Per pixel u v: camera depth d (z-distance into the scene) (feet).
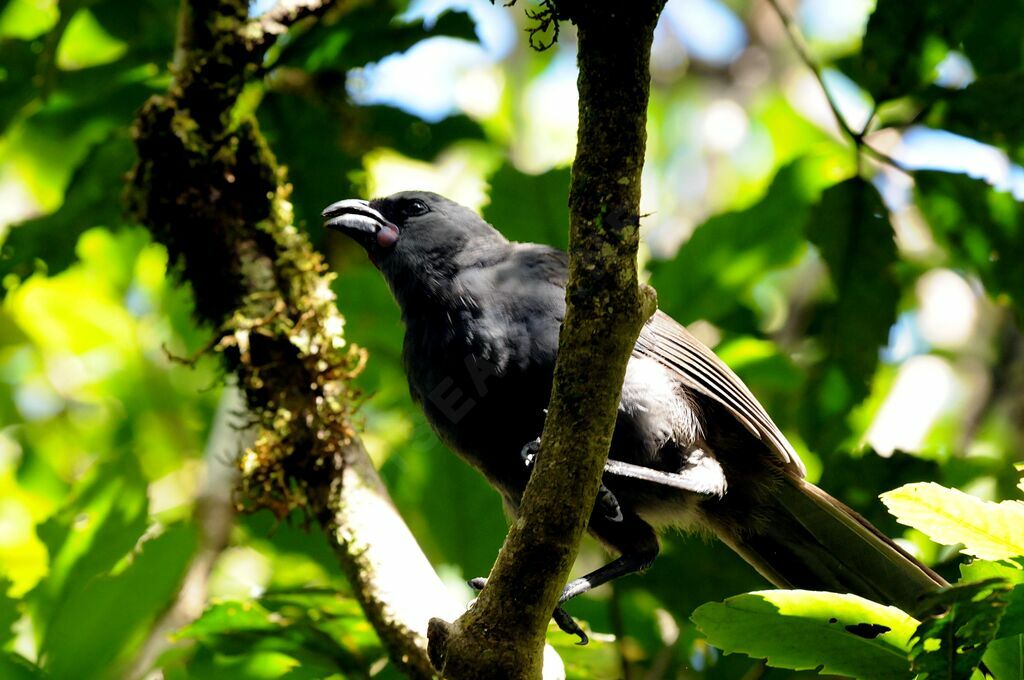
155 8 37.70
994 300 35.42
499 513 36.17
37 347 52.29
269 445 30.07
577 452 20.89
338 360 30.76
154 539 29.35
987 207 34.22
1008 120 32.91
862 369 35.99
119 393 49.78
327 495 29.45
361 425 31.48
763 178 60.23
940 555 34.37
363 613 28.94
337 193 37.70
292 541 36.22
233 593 42.63
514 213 37.32
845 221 34.81
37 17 41.52
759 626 21.31
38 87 35.50
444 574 36.50
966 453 48.75
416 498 37.76
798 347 44.29
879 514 34.35
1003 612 17.39
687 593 35.32
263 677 30.83
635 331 20.25
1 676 27.22
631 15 18.16
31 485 46.50
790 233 37.27
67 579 29.12
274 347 30.58
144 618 28.91
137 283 51.65
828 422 36.37
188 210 31.63
